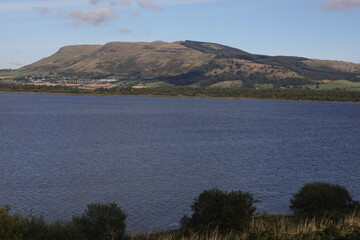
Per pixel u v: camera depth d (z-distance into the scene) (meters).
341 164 51.59
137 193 34.09
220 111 188.62
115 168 45.41
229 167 47.50
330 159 55.84
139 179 39.72
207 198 21.81
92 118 134.00
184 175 42.22
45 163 47.81
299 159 55.12
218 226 19.88
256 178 41.34
